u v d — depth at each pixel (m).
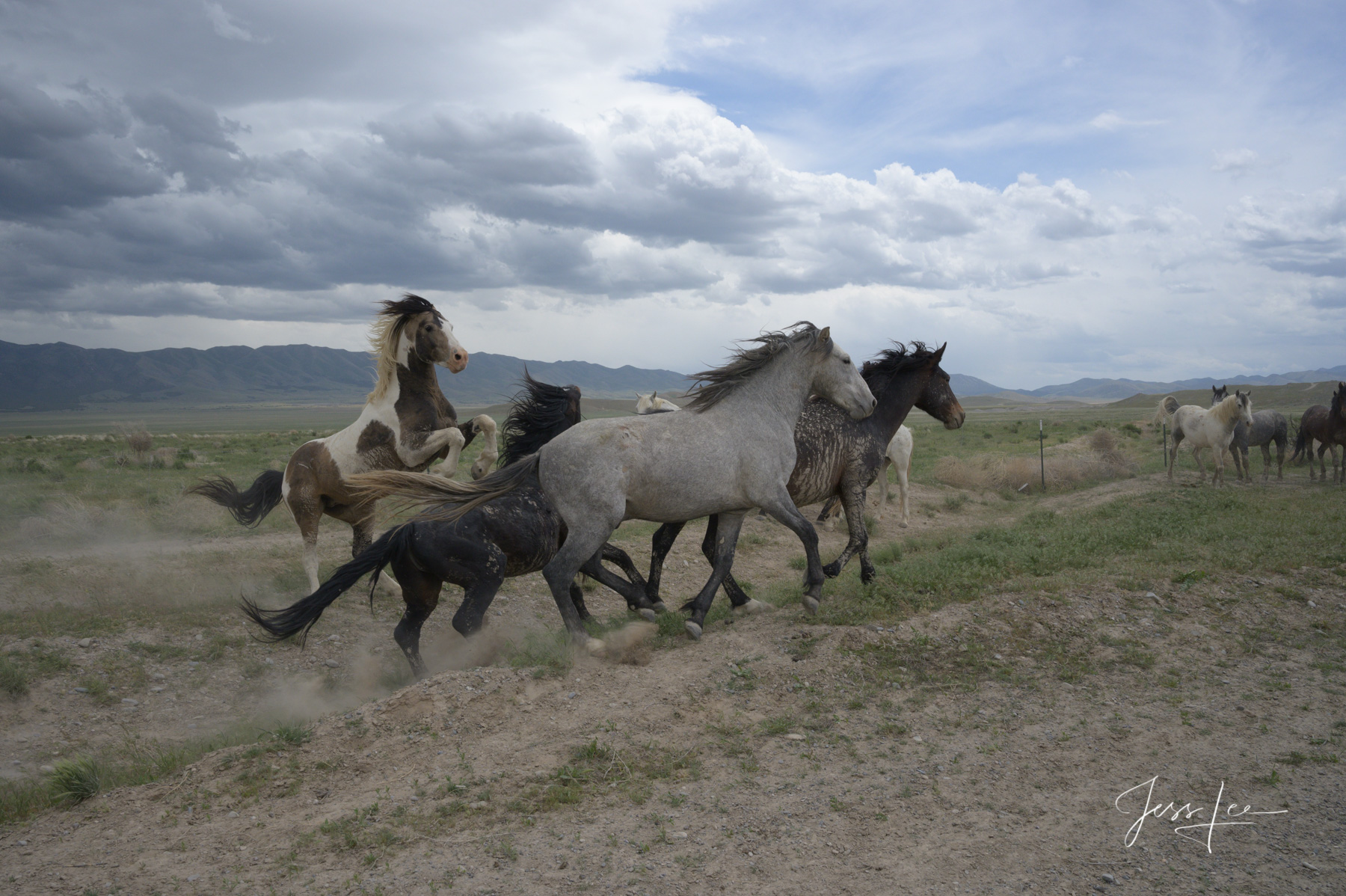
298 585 9.82
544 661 6.25
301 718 6.21
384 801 4.18
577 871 3.46
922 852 3.63
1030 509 16.69
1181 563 8.86
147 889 3.43
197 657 7.68
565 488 6.60
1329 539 10.01
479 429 9.12
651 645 6.89
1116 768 4.51
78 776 4.64
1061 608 7.19
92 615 8.32
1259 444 19.89
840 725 5.12
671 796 4.18
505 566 6.90
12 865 3.71
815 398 8.08
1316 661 6.23
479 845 3.71
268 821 4.07
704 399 7.03
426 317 8.86
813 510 17.02
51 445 39.84
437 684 5.57
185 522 14.26
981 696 5.59
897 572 8.68
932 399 8.93
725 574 7.23
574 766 4.49
